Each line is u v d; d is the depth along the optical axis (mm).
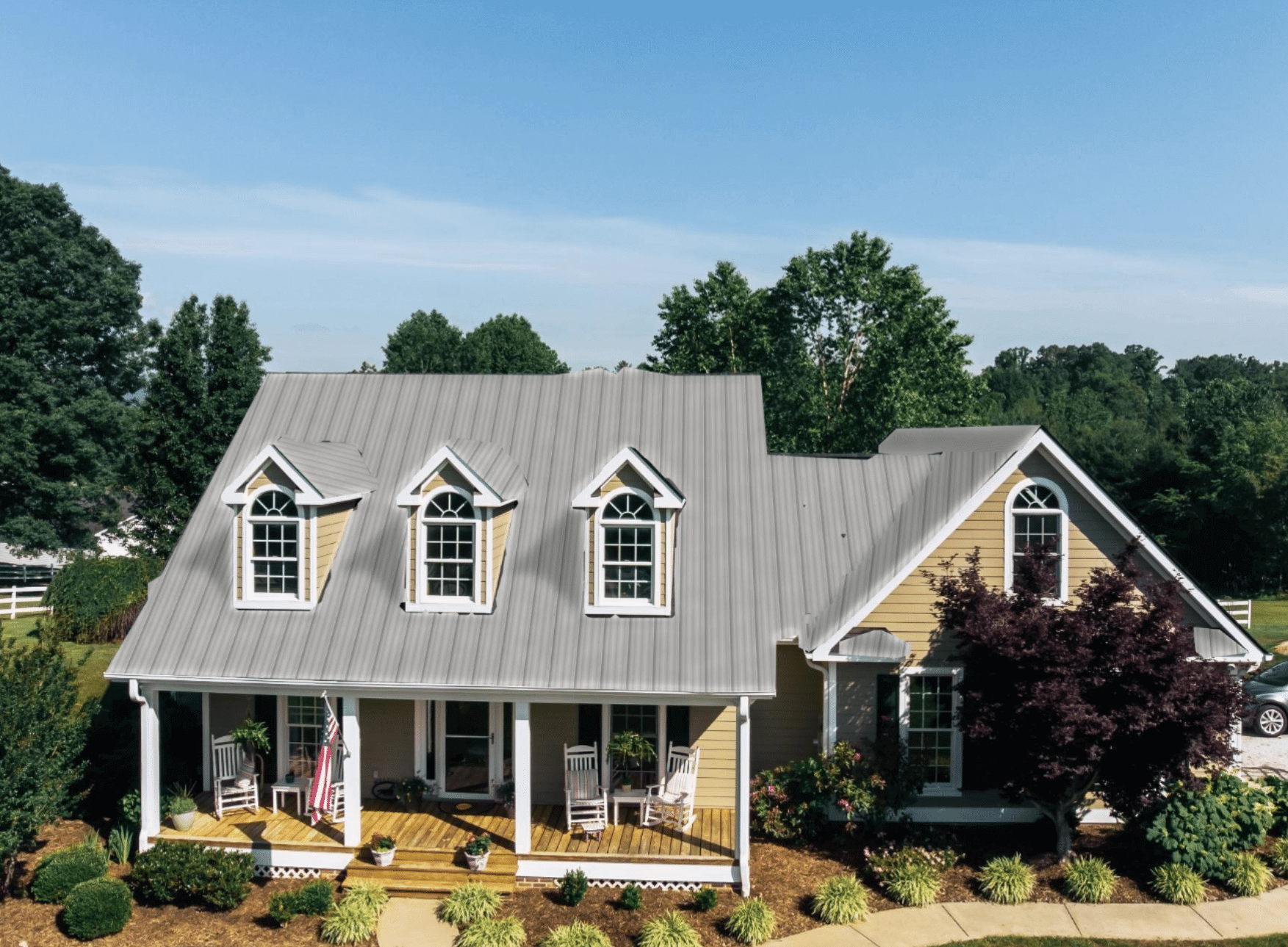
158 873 16359
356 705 17891
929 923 15883
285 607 18859
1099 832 19188
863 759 18781
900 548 20312
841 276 49156
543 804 19812
